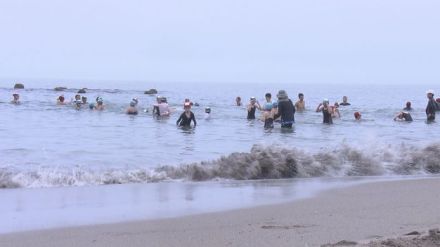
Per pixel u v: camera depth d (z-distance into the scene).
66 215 6.53
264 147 11.37
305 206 7.14
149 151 14.18
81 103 31.00
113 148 14.66
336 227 5.75
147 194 8.23
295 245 4.96
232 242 5.11
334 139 17.52
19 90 55.28
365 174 11.38
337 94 79.31
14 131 18.75
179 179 10.11
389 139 17.83
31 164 11.59
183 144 15.85
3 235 5.45
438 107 30.77
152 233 5.54
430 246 4.67
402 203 7.34
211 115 27.17
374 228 5.68
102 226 5.89
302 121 24.09
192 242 5.14
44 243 5.12
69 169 10.72
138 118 24.83
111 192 8.42
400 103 47.25
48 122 22.30
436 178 10.55
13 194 8.14
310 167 11.11
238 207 7.09
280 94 20.84
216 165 10.62
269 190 8.70
